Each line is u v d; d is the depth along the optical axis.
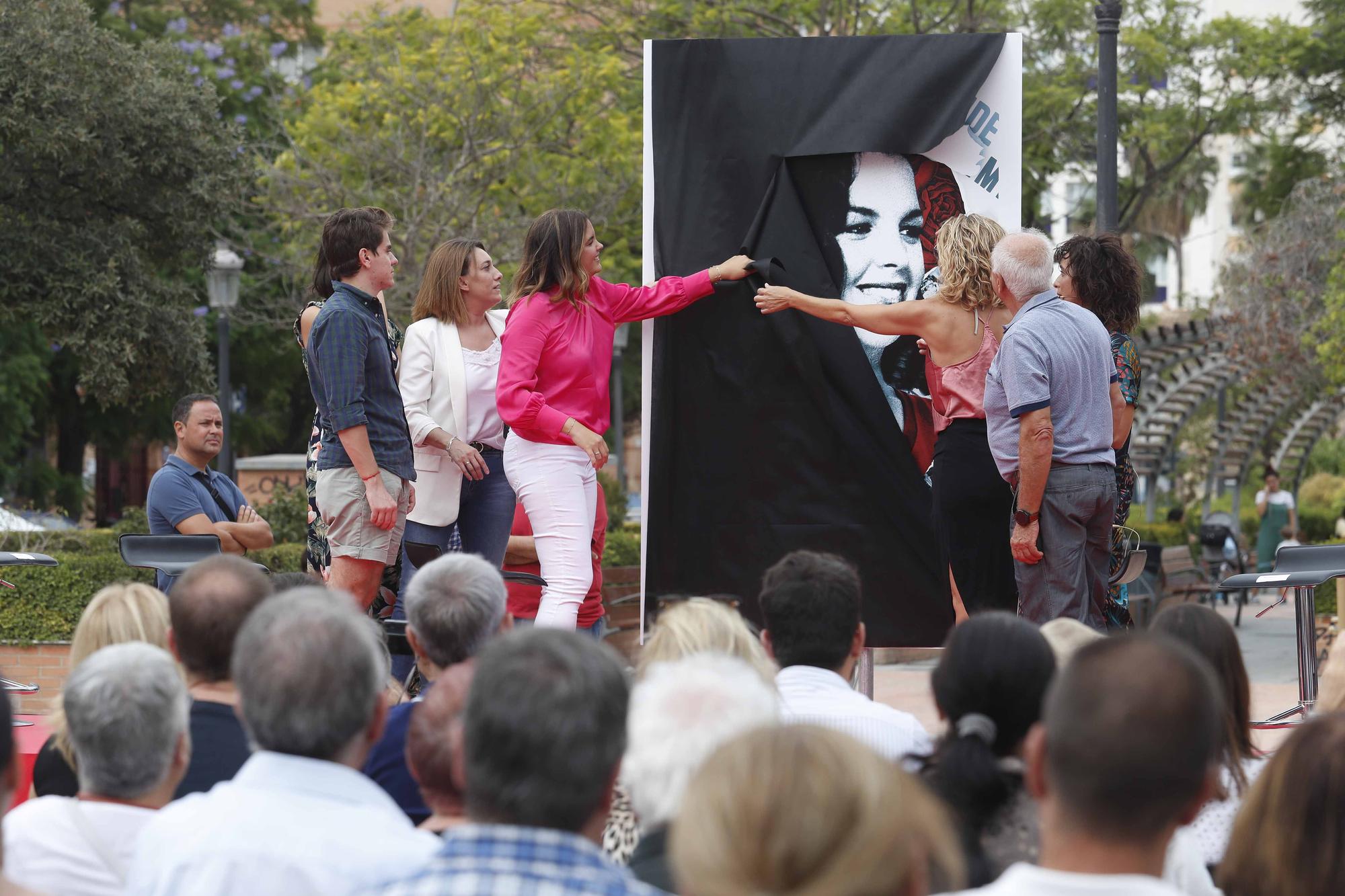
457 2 53.31
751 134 14.85
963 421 13.38
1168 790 4.64
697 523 15.02
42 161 41.06
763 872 3.75
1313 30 56.62
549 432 13.27
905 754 7.18
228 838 5.92
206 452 17.44
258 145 46.22
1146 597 28.77
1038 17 48.66
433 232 41.16
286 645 6.11
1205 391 47.78
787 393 14.85
